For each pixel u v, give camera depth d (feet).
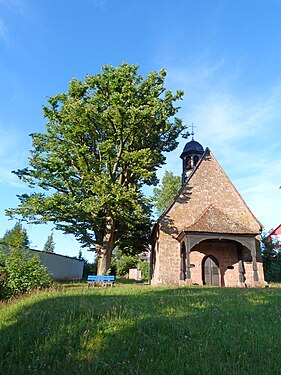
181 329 20.56
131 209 71.92
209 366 14.53
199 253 73.77
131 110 66.64
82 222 74.33
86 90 74.18
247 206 78.74
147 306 28.43
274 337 19.17
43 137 77.30
